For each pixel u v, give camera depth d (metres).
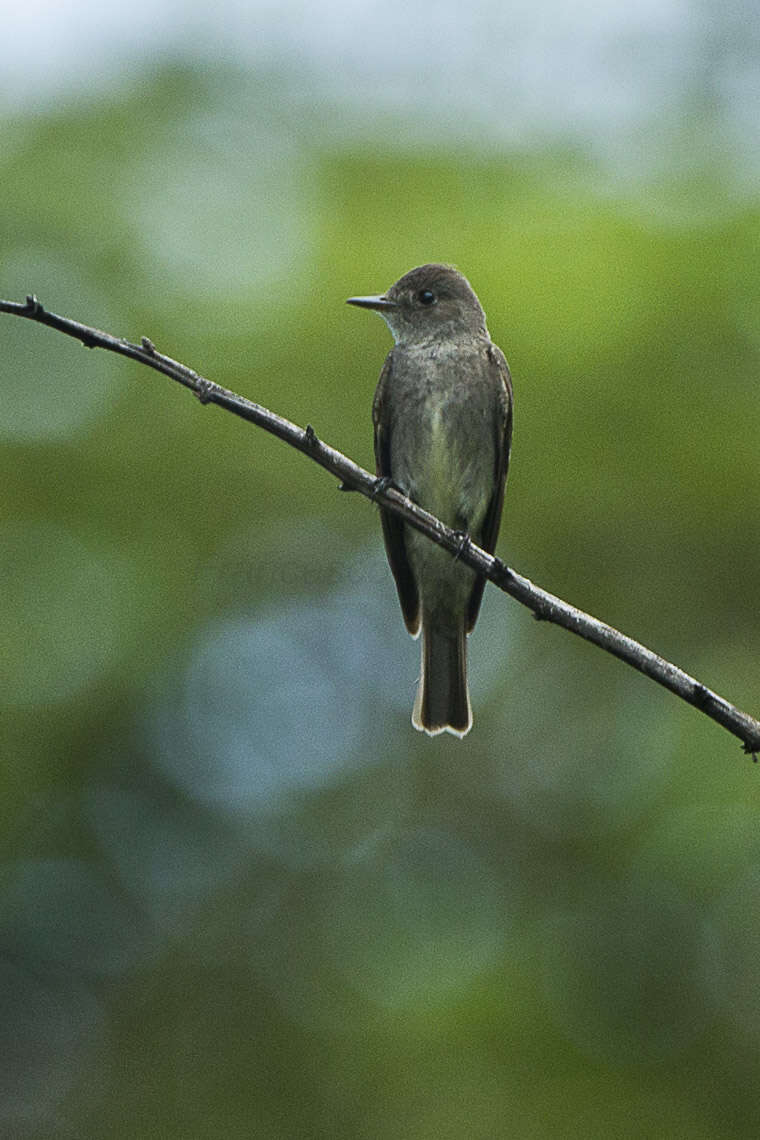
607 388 12.88
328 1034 12.78
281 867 14.41
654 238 13.37
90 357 13.65
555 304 12.98
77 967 14.02
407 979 12.70
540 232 13.55
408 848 14.49
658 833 12.50
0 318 13.65
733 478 12.85
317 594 14.38
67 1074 13.96
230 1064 13.65
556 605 5.91
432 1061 11.84
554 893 13.51
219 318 13.70
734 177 13.88
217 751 14.10
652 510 13.12
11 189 14.26
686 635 13.22
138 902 14.12
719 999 12.27
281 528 13.88
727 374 12.98
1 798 12.88
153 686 13.24
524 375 12.92
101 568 13.27
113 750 13.68
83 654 13.12
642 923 12.55
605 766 13.65
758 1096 11.99
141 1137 13.48
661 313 12.98
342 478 6.12
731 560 13.21
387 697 15.09
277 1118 12.84
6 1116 13.77
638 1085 11.90
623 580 13.32
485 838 14.41
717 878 12.14
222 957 14.08
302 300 13.57
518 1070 11.80
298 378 13.34
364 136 14.73
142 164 14.48
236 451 13.37
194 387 5.87
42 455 13.37
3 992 13.95
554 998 12.33
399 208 14.16
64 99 14.95
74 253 13.98
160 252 14.06
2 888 13.59
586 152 14.44
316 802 14.63
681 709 13.00
